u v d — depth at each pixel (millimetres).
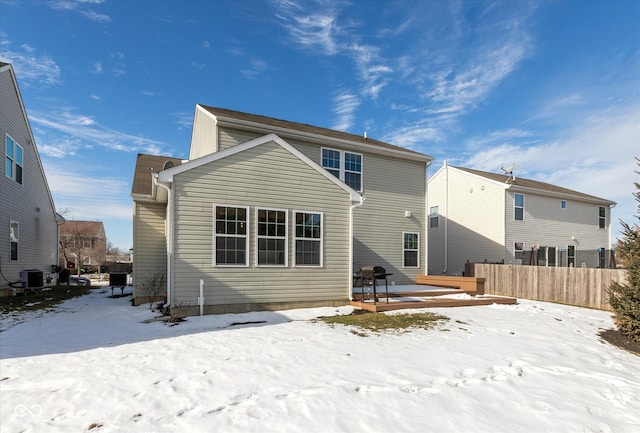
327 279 9781
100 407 3443
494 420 3311
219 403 3506
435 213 22609
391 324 7359
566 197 21000
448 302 9789
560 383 4324
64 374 4375
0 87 12266
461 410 3494
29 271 13305
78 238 36719
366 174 13711
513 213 18781
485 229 19297
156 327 7230
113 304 10891
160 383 4039
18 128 13953
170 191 8047
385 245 13930
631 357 5766
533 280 12430
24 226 14789
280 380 4137
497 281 13703
